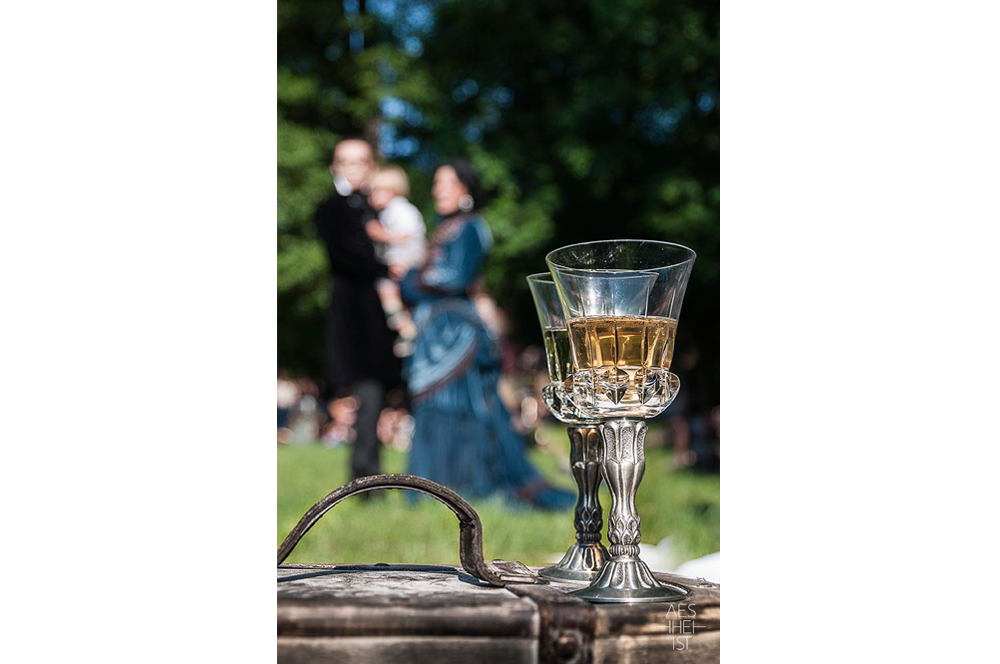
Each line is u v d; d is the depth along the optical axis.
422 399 4.23
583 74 8.55
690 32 8.29
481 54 8.76
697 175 8.49
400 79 8.50
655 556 3.35
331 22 8.55
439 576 1.16
